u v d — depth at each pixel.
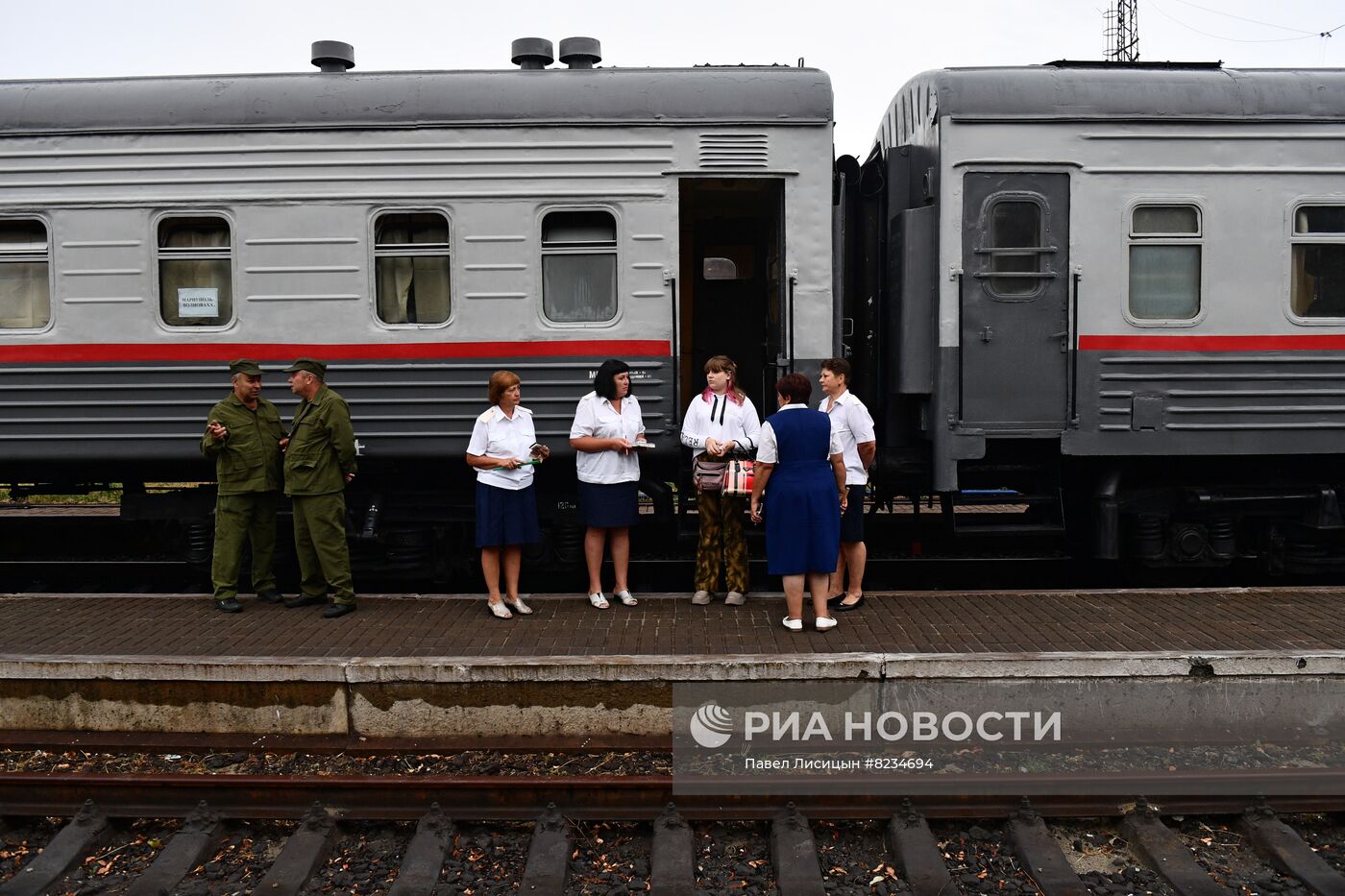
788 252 6.55
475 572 7.27
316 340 6.60
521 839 4.09
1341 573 7.54
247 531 6.18
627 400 6.09
